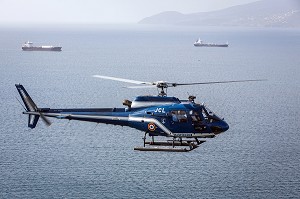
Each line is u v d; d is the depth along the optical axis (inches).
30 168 4229.8
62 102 7544.3
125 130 5565.9
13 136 5339.6
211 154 4682.6
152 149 2094.0
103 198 3555.6
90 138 5241.1
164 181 3922.2
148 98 2237.9
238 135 5477.4
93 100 7844.5
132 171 4148.6
